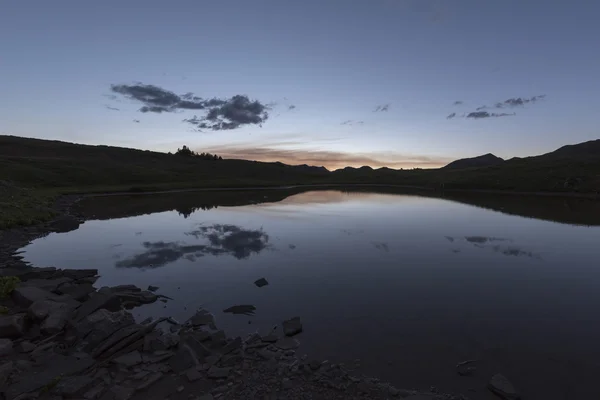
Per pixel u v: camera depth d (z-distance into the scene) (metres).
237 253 18.34
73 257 17.88
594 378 7.40
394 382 7.20
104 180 84.56
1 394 6.31
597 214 33.25
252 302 11.74
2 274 13.59
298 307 11.30
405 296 12.24
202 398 6.50
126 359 7.81
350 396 6.65
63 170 83.12
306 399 6.55
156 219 31.45
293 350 8.46
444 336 9.29
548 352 8.48
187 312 10.97
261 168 148.88
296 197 58.22
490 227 26.05
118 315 9.62
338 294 12.47
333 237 22.44
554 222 28.41
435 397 6.55
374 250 18.95
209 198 56.31
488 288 13.08
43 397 6.42
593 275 14.62
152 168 113.62
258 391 6.77
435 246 19.86
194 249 19.33
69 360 7.52
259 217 32.31
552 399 6.70
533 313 10.80
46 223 27.70
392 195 62.47
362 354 8.34
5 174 69.31
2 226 24.38
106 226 27.59
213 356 8.05
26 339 8.59
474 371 7.63
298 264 16.25
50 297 10.80
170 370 7.54
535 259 17.12
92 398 6.45
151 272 15.17
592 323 10.10
